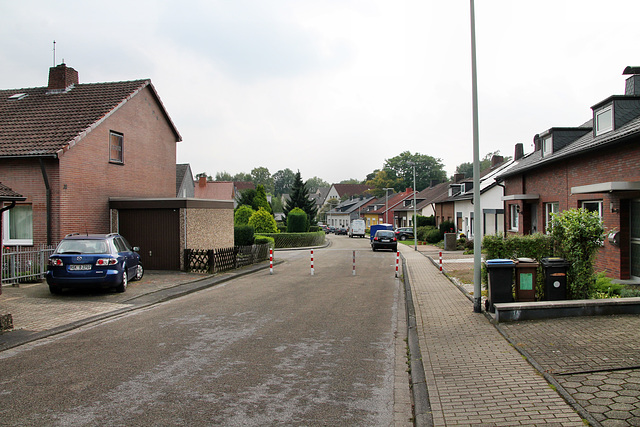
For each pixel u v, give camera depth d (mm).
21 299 11016
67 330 8203
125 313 9797
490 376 5406
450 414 4430
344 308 10453
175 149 22859
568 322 7465
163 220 16969
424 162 97375
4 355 6625
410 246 39344
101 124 16938
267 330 8219
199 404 4820
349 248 38938
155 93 20609
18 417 4469
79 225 15789
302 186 59031
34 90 19781
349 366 6180
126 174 18609
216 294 12539
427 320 8695
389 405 4859
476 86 9188
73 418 4449
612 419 4055
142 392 5152
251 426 4305
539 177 18062
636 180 10844
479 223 9195
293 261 24688
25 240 15336
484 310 9180
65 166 15125
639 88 14703
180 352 6781
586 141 14273
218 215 19641
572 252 8430
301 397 5055
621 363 5406
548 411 4355
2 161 15258
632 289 9719
